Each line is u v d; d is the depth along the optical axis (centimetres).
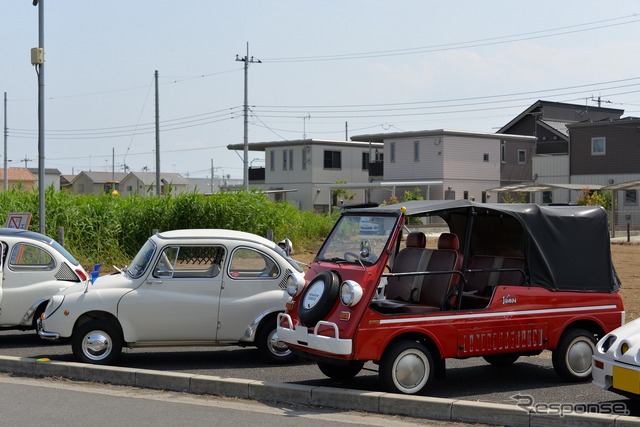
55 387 931
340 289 858
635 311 1491
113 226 2505
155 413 809
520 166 6041
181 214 2717
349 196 6200
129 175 9525
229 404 855
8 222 1833
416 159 5750
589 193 4944
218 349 1203
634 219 5138
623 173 5212
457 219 1038
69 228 2431
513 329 916
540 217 949
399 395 817
